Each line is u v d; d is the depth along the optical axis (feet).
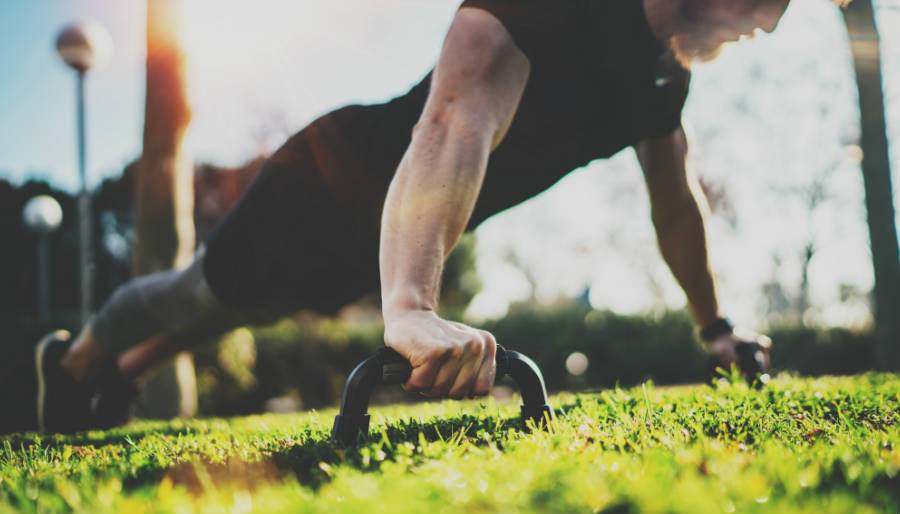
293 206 7.94
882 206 24.16
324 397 42.50
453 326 4.48
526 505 2.81
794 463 3.49
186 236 21.44
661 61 6.68
